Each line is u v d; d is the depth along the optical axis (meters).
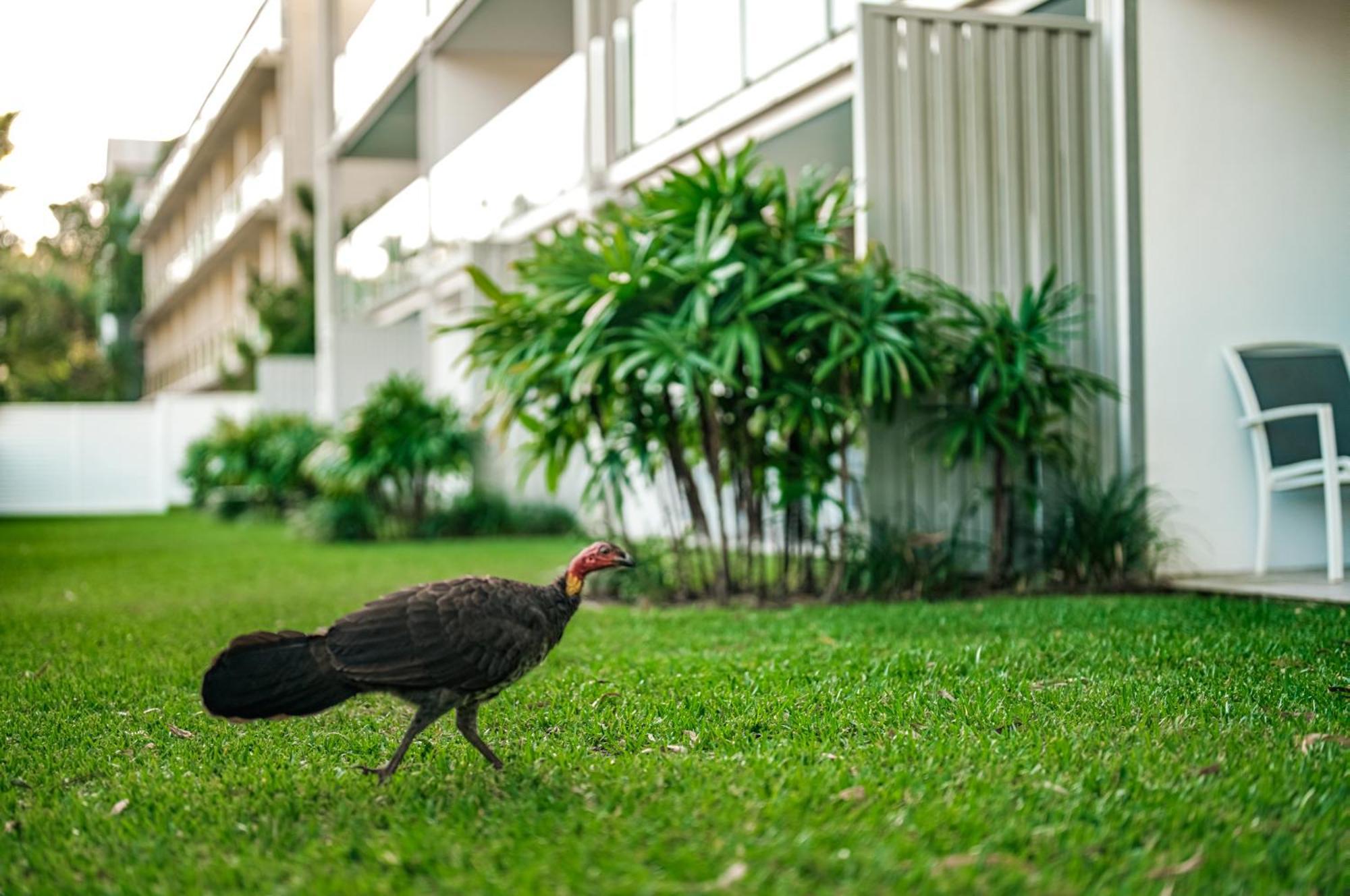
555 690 5.08
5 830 3.39
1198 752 3.76
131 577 10.91
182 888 2.88
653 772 3.68
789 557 8.41
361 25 21.28
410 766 3.97
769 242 7.83
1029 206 8.31
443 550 13.66
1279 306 8.40
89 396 48.75
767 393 7.62
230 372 34.66
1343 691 4.61
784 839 2.96
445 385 19.22
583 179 14.25
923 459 8.14
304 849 3.12
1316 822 3.06
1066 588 7.94
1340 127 8.50
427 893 2.75
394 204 21.94
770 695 4.82
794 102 10.95
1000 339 7.72
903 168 8.15
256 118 33.56
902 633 6.32
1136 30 8.20
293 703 3.28
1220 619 6.31
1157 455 8.19
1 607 8.59
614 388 7.96
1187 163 8.26
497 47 17.56
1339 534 7.54
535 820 3.26
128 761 4.11
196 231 40.56
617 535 8.77
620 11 13.81
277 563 12.25
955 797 3.33
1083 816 3.18
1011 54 8.29
